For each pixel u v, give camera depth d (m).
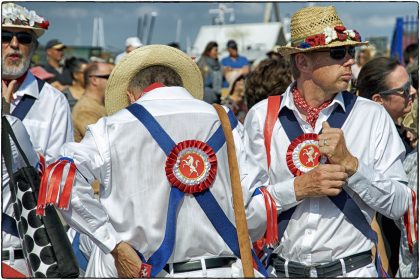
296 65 4.18
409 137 5.20
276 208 3.98
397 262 4.75
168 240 3.73
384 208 4.03
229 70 12.10
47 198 3.70
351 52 4.09
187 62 4.14
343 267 4.09
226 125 3.88
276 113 4.19
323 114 4.14
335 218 4.08
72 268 4.14
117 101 4.12
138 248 3.78
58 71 10.59
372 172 3.97
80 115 7.18
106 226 3.79
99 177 3.77
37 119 4.94
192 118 3.81
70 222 3.79
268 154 4.19
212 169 3.79
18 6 4.80
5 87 4.86
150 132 3.74
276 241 4.00
